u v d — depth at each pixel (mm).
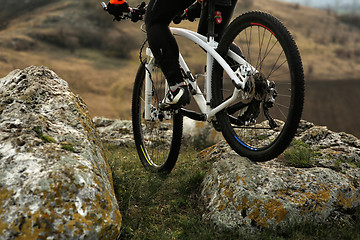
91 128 2719
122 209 2635
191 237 2297
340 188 2539
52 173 1947
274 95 2342
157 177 3297
